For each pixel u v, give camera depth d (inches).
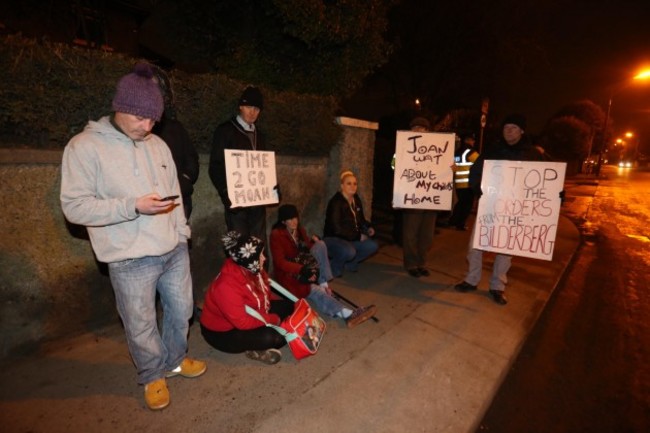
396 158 167.8
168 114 106.7
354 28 191.9
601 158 1145.4
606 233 319.6
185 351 96.4
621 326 148.3
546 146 1112.2
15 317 98.3
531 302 160.2
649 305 168.9
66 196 69.1
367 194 226.8
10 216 94.2
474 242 150.9
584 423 96.0
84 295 109.8
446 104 494.3
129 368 100.0
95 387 92.4
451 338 127.0
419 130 170.1
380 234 259.3
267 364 105.7
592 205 495.5
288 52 222.8
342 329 127.9
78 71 98.6
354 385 99.7
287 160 171.9
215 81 134.1
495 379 108.8
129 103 68.5
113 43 434.0
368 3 194.9
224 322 103.0
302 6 169.5
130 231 75.9
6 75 87.8
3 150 90.2
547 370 118.5
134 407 87.0
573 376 115.6
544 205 139.2
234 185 124.9
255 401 91.1
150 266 79.5
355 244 176.7
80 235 106.7
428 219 175.9
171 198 73.1
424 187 168.1
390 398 96.5
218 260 147.3
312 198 191.0
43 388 90.9
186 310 91.0
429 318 138.6
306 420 86.7
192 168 111.0
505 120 143.8
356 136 208.8
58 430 79.5
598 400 104.8
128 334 82.0
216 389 94.6
